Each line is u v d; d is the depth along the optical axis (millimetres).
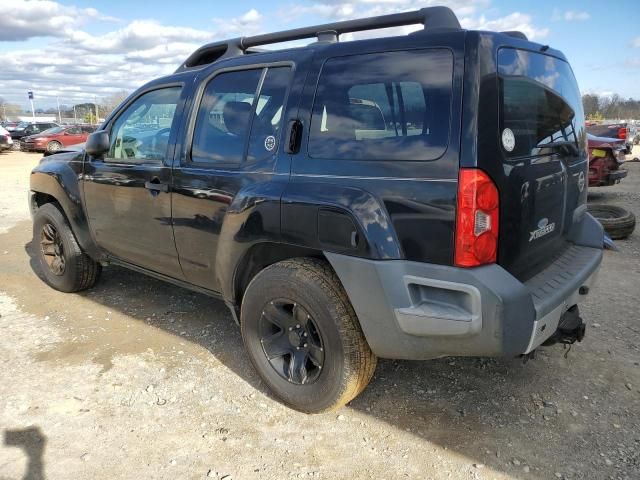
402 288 2332
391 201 2346
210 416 2854
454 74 2264
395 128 2416
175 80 3564
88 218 4180
